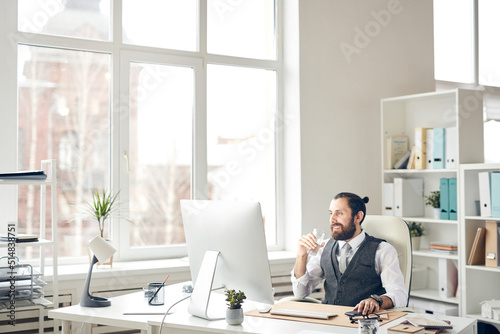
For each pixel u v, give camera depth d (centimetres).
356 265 300
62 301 334
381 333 218
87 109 379
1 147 345
